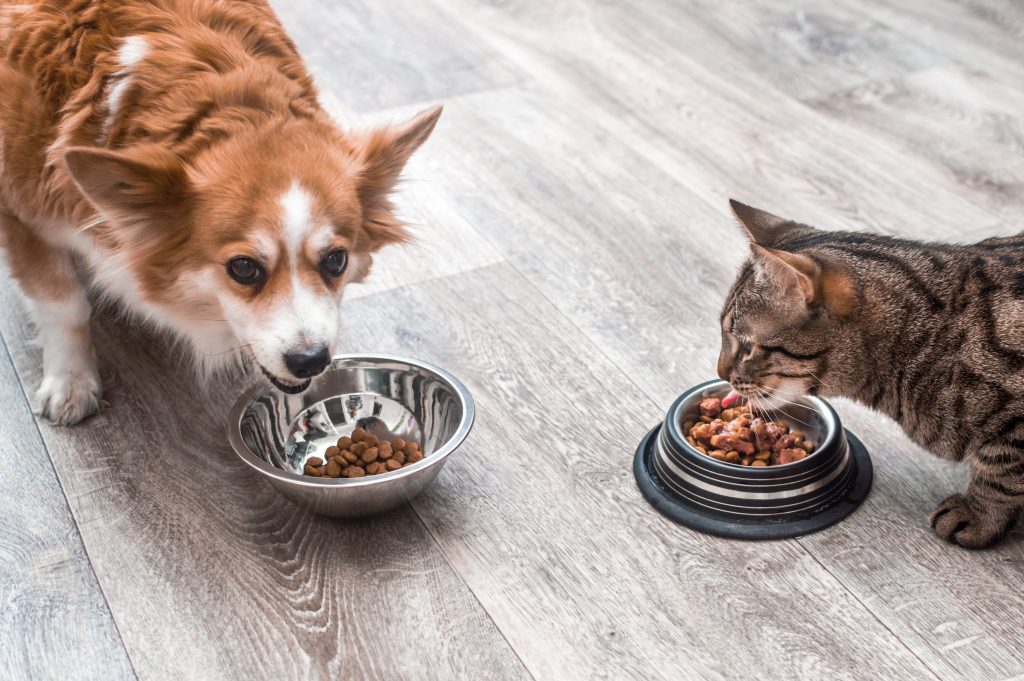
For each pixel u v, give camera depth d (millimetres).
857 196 1589
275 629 1149
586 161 1650
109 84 1192
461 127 1708
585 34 1921
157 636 1145
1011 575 1179
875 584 1177
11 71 1209
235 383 1354
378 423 1307
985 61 1835
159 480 1263
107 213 1154
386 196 1250
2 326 1409
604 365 1375
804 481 1217
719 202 1583
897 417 1228
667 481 1242
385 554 1202
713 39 1904
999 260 1191
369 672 1123
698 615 1158
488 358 1382
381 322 1422
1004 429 1159
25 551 1202
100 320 1415
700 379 1358
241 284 1166
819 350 1211
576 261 1500
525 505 1241
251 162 1157
